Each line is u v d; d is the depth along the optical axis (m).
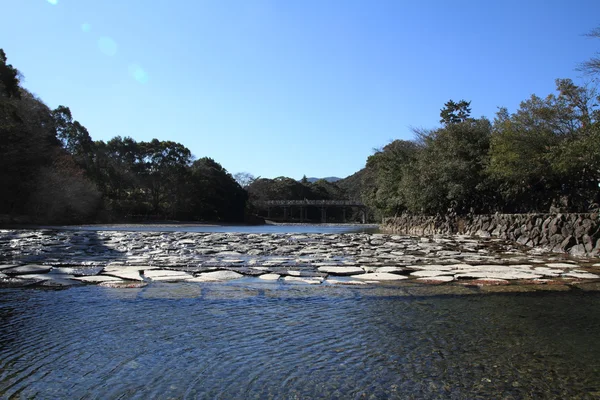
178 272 8.22
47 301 5.74
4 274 7.80
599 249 11.75
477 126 21.58
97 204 46.38
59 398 2.92
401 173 29.25
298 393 3.03
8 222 33.81
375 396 2.99
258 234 20.62
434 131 27.38
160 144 63.66
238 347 3.98
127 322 4.77
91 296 6.05
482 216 20.39
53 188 37.12
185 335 4.32
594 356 3.81
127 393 3.00
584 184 14.95
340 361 3.66
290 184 104.81
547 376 3.37
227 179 74.25
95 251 12.39
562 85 14.73
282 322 4.82
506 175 16.03
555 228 14.01
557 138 14.66
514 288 6.83
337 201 90.62
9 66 33.69
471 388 3.14
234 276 7.79
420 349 3.97
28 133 34.91
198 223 61.50
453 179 21.06
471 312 5.33
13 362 3.57
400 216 34.53
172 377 3.29
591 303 5.84
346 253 12.31
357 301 5.90
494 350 3.96
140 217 58.78
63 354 3.76
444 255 11.98
